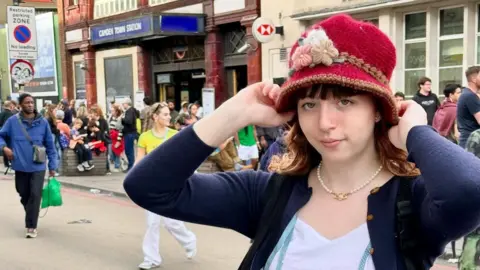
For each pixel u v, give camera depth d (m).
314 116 1.44
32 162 7.17
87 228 7.61
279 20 13.07
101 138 13.12
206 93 13.56
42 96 25.14
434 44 10.47
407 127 1.40
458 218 1.24
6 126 7.23
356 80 1.34
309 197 1.52
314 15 11.87
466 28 9.89
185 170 1.54
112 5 19.58
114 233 7.28
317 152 1.58
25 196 7.30
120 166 14.03
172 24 15.38
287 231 1.50
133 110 13.25
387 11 10.82
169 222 5.64
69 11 21.88
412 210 1.37
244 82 15.46
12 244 6.79
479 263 4.12
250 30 13.95
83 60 21.31
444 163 1.26
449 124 7.51
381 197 1.42
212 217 1.65
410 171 1.43
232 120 1.53
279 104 1.53
